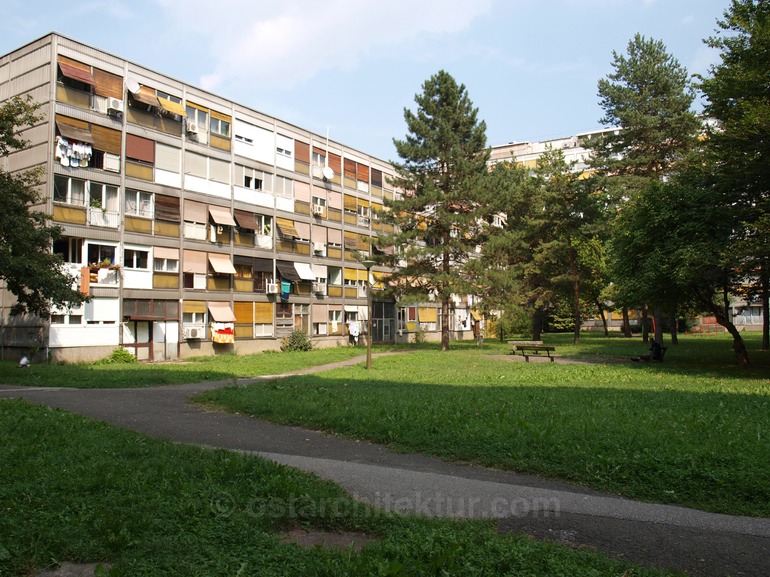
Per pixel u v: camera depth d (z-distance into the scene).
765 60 20.88
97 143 30.06
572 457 8.05
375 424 10.48
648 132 39.00
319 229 45.75
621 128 43.03
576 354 34.31
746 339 50.12
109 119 30.83
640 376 20.81
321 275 45.66
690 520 6.12
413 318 57.53
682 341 48.16
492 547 5.09
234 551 4.96
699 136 38.50
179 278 34.25
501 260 40.41
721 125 23.80
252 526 5.59
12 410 11.97
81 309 29.09
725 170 22.22
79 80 29.11
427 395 14.44
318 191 45.78
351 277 49.44
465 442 9.12
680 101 38.56
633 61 40.66
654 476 7.23
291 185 43.09
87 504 5.89
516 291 40.75
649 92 40.44
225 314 36.81
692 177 25.25
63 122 28.66
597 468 7.69
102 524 5.28
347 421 10.87
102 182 30.27
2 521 5.28
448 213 37.88
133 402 14.52
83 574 4.56
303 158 44.38
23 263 20.11
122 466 7.41
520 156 93.94
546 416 10.89
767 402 13.08
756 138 20.53
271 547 5.10
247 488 6.73
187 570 4.53
